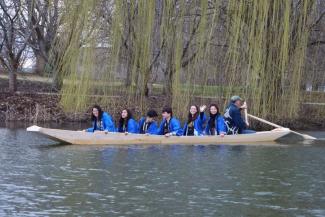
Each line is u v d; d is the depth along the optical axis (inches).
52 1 893.8
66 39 770.2
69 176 469.4
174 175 479.2
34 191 414.3
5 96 1248.2
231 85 720.3
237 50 708.0
